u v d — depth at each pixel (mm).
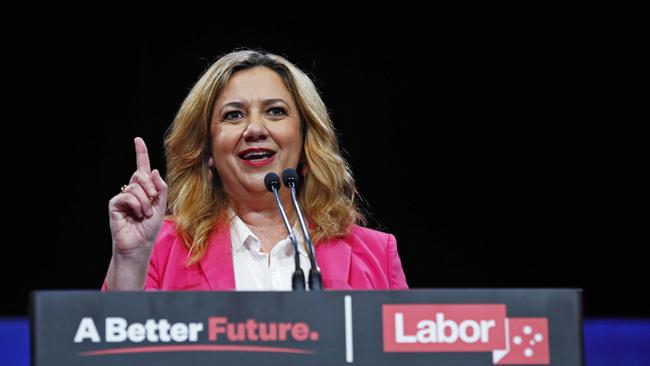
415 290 4625
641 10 14852
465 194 15109
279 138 7609
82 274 14086
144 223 6207
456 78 15047
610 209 15352
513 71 15117
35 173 14156
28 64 14195
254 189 7574
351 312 4570
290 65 7930
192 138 7844
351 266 7543
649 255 15266
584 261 15344
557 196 15320
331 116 14648
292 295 4559
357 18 14688
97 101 14180
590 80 15148
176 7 14211
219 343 4492
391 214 14898
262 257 7516
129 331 4465
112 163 14125
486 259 15148
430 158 15008
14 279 14031
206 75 7836
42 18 14180
